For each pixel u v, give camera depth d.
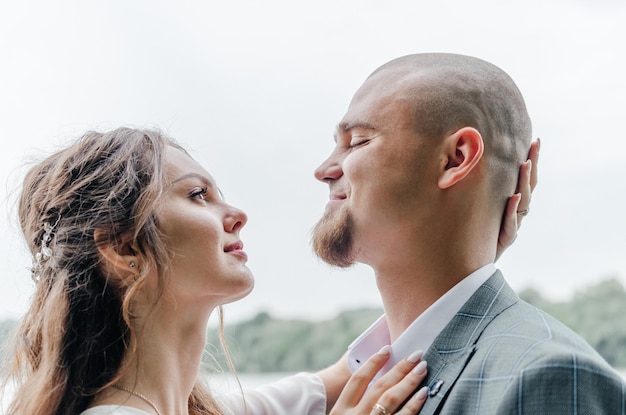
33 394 1.57
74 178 1.66
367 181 1.61
